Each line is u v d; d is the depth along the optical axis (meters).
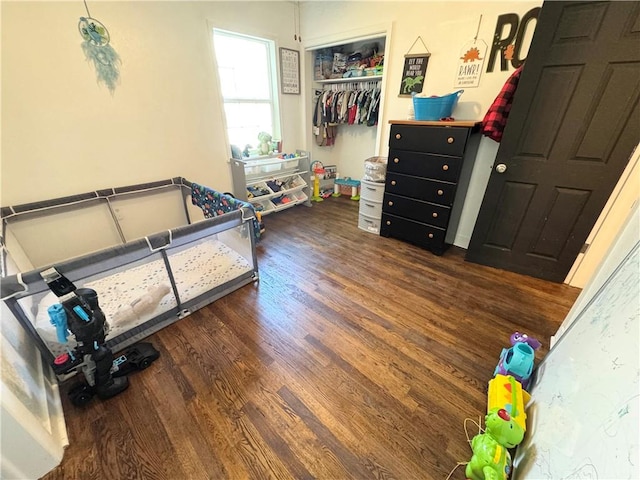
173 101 2.54
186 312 1.82
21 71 1.80
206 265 2.20
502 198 2.16
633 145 1.64
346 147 4.30
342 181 4.36
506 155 2.03
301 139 4.00
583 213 1.92
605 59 1.56
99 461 1.07
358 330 1.71
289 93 3.58
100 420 1.20
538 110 1.83
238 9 2.74
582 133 1.75
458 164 2.23
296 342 1.62
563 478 0.67
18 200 1.97
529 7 1.93
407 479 1.02
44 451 1.00
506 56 2.11
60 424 1.16
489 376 1.42
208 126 2.85
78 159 2.16
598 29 1.53
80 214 2.28
